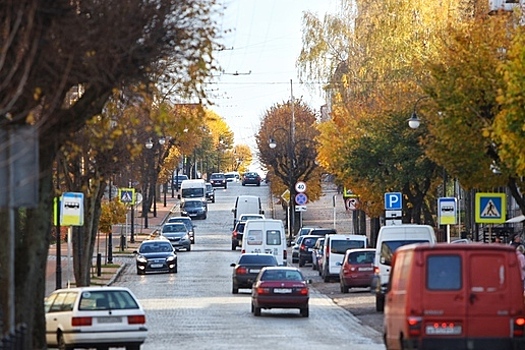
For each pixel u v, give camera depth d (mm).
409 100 121250
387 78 123688
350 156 125750
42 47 44625
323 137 161875
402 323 44531
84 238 96062
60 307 61094
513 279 43688
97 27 45906
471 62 77125
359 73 132000
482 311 43531
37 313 55719
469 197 122500
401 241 84500
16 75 44438
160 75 50406
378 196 131625
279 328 75812
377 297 88438
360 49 135000
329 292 111812
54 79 46000
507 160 64438
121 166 96375
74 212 84125
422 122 107562
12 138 38375
